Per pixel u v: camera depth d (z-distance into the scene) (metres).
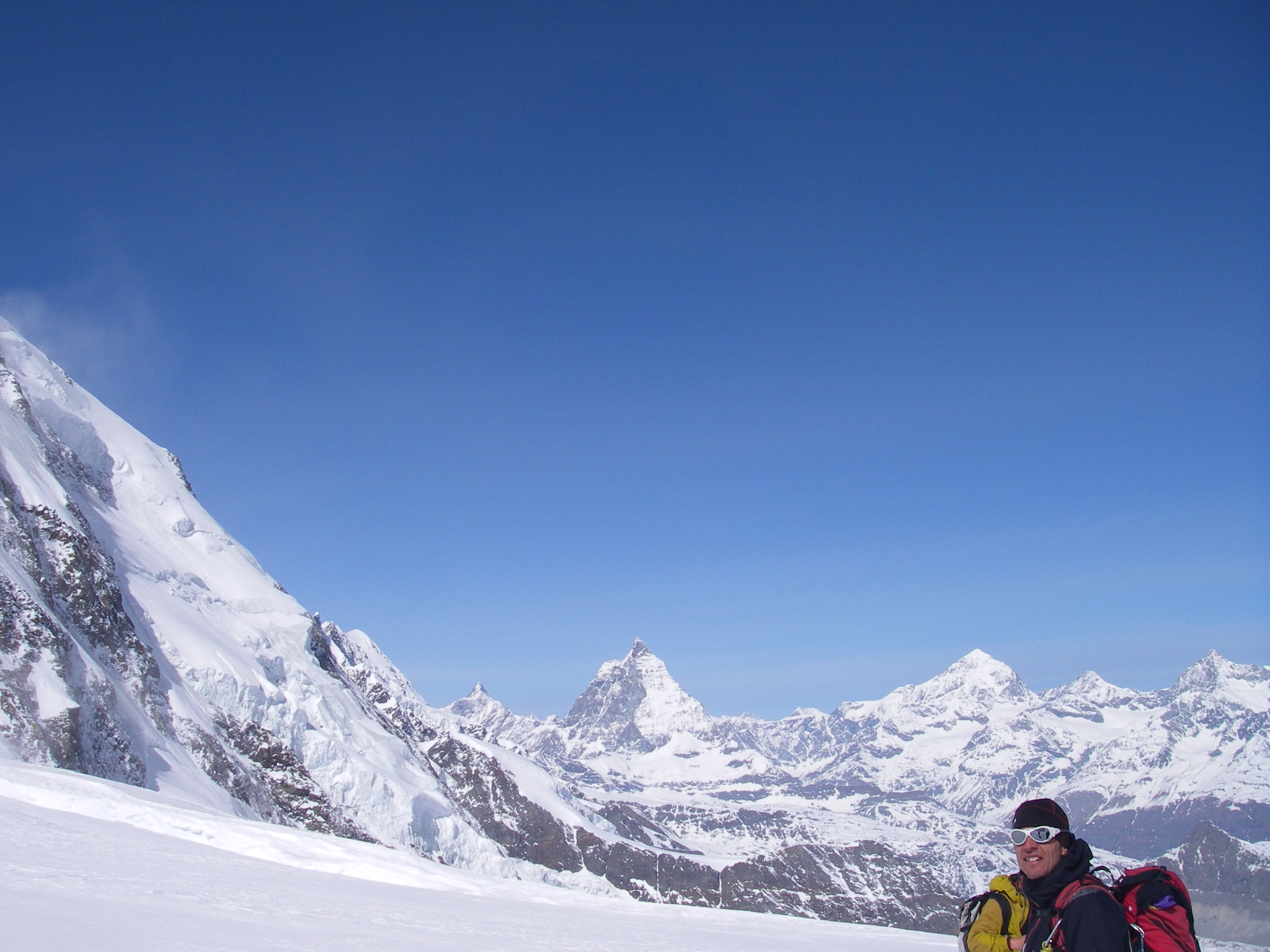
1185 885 8.07
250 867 29.17
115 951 11.27
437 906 27.36
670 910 42.22
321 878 30.55
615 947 22.19
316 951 13.96
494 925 23.95
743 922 42.38
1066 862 8.30
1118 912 7.62
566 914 33.50
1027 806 8.52
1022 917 8.34
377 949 15.19
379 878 36.47
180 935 13.37
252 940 14.02
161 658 100.62
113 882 18.64
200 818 39.31
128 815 37.12
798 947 30.41
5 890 15.08
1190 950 7.69
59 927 12.38
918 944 37.78
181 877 22.16
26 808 31.94
